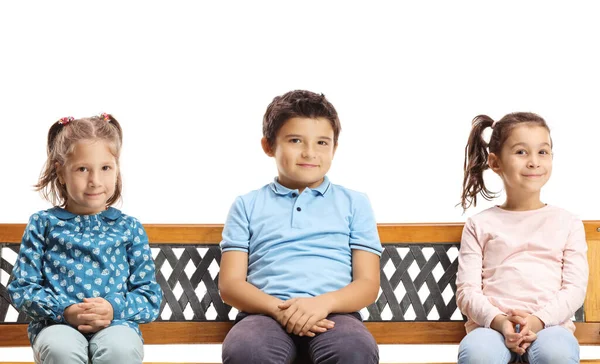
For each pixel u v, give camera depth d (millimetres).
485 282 2863
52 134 2779
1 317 2965
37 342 2529
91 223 2736
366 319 3004
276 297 2711
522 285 2795
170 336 2971
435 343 2990
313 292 2725
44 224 2717
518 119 2928
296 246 2793
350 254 2854
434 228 3021
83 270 2680
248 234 2865
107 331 2566
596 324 2979
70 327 2570
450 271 3012
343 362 2465
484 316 2725
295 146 2832
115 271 2717
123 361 2500
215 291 2992
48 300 2604
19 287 2648
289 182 2904
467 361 2598
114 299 2641
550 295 2773
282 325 2609
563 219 2896
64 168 2693
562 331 2641
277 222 2846
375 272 2816
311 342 2580
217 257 2996
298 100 2861
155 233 2998
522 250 2859
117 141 2760
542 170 2879
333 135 2896
